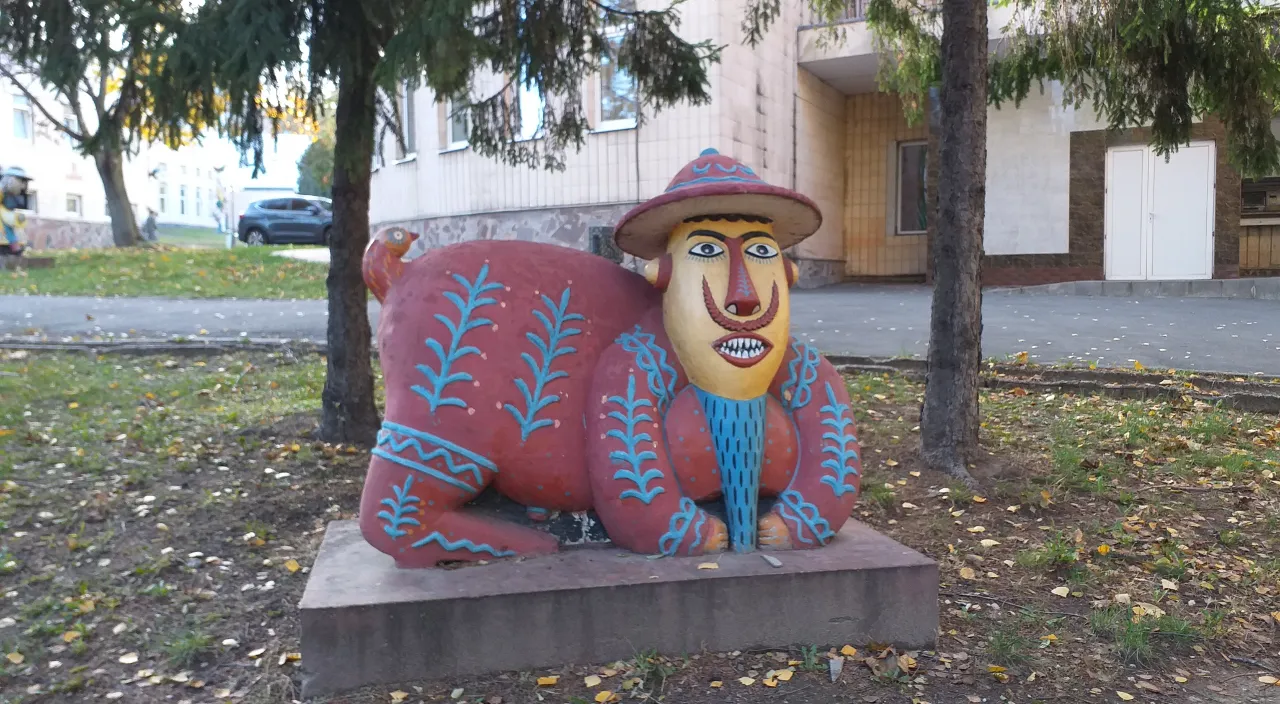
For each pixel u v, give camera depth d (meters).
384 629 3.13
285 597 4.06
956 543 4.71
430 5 4.27
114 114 5.15
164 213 47.28
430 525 3.37
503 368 3.39
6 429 6.19
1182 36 6.61
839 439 3.66
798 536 3.58
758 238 3.52
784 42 16.27
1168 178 15.39
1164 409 6.82
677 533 3.44
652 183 14.66
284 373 8.37
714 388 3.46
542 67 6.23
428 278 3.48
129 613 3.90
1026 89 7.71
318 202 28.11
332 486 5.40
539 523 3.62
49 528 4.69
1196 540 4.69
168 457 5.80
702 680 3.20
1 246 17.70
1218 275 15.22
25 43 4.91
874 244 19.41
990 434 6.33
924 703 3.14
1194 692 3.32
